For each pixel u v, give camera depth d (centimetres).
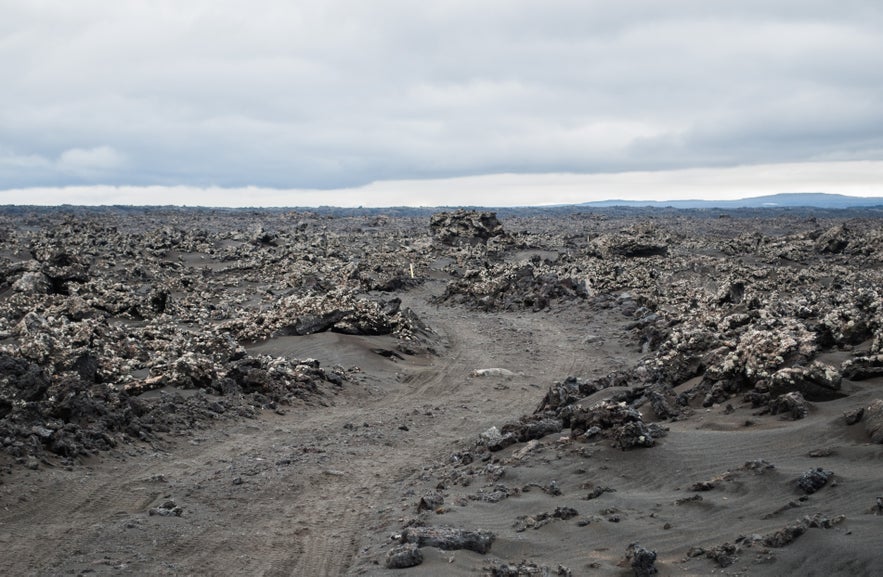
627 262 9056
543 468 1683
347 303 4622
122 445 2148
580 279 6638
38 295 5147
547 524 1342
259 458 2148
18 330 3706
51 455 1961
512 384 3572
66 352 2858
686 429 1844
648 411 2080
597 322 5409
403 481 1942
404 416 2809
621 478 1555
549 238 12900
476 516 1457
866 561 981
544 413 2198
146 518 1600
